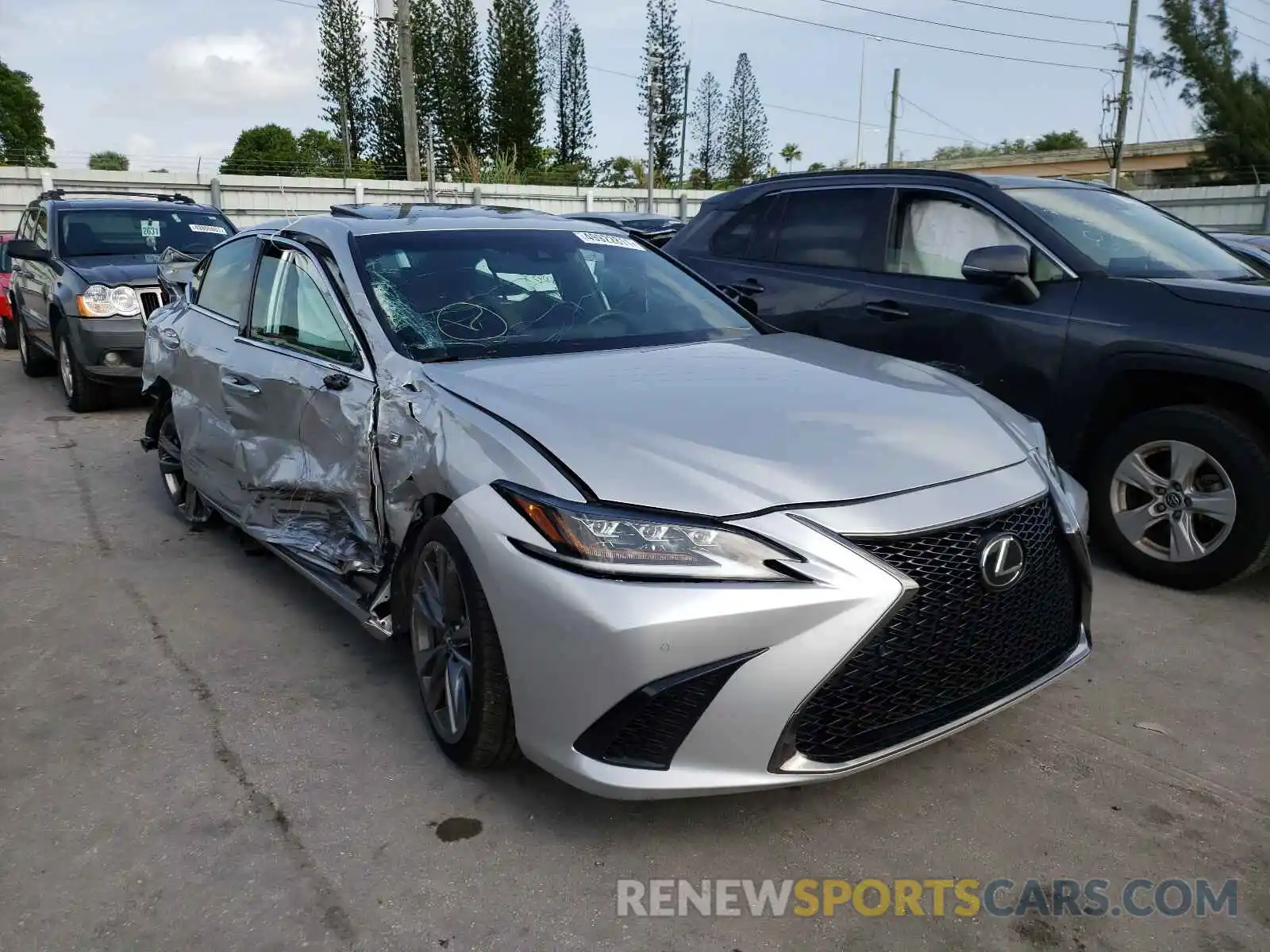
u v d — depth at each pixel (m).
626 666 2.34
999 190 5.02
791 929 2.34
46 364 10.51
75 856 2.61
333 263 3.83
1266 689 3.50
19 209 23.41
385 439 3.21
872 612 2.38
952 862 2.57
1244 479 4.01
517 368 3.23
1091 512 4.56
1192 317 4.11
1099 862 2.57
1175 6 39.44
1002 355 4.68
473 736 2.79
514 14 48.81
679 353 3.50
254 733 3.22
